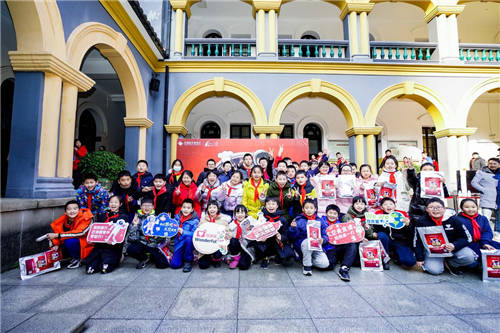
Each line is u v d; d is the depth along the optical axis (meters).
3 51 5.49
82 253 3.24
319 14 10.94
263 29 7.45
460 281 2.96
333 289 2.71
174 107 7.09
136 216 3.47
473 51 8.11
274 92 7.22
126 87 6.15
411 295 2.57
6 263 3.02
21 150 3.49
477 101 11.41
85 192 3.55
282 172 3.74
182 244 3.40
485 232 3.16
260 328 1.96
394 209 3.55
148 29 6.02
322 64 7.25
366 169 4.42
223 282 2.89
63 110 3.92
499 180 5.00
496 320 2.10
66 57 3.85
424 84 7.41
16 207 3.03
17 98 3.55
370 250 3.38
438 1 7.71
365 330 1.94
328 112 11.13
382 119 10.96
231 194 4.06
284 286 2.79
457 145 7.31
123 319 2.07
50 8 3.57
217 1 10.33
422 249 3.26
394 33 11.20
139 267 3.35
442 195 3.61
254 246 3.42
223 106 11.09
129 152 6.32
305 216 3.47
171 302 2.38
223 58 7.46
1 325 1.86
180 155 6.78
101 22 4.76
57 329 1.82
